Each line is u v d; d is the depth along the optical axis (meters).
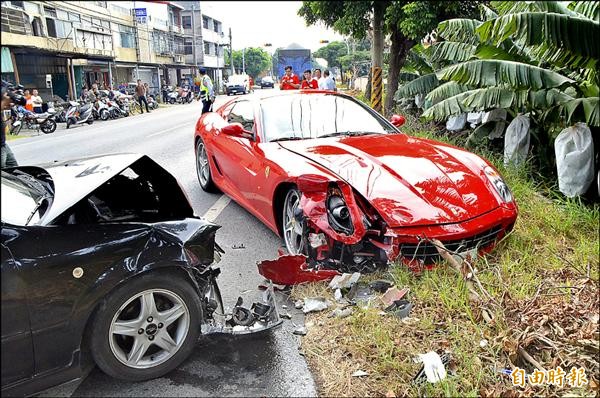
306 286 3.56
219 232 4.98
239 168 4.91
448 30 7.23
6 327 2.16
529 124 6.40
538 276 3.60
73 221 2.64
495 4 5.60
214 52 49.12
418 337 2.92
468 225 3.47
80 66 25.16
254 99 5.36
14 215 2.48
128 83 30.36
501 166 6.26
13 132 14.89
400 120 5.36
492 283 3.39
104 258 2.44
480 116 8.92
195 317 2.72
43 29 16.73
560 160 5.42
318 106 5.14
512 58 6.62
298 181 3.62
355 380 2.59
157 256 2.56
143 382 2.64
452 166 3.98
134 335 2.55
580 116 5.65
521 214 4.77
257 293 3.63
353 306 3.27
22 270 2.22
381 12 12.13
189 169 8.26
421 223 3.40
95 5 21.12
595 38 4.78
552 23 4.73
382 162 3.90
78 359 2.40
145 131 14.76
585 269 3.63
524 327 2.94
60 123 19.22
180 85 40.69
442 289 3.26
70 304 2.33
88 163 3.17
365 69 41.56
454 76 6.12
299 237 3.93
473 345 2.80
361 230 3.35
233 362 2.80
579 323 2.97
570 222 4.48
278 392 2.54
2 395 2.22
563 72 6.59
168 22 34.69
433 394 2.44
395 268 3.42
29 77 19.30
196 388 2.59
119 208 3.57
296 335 3.04
